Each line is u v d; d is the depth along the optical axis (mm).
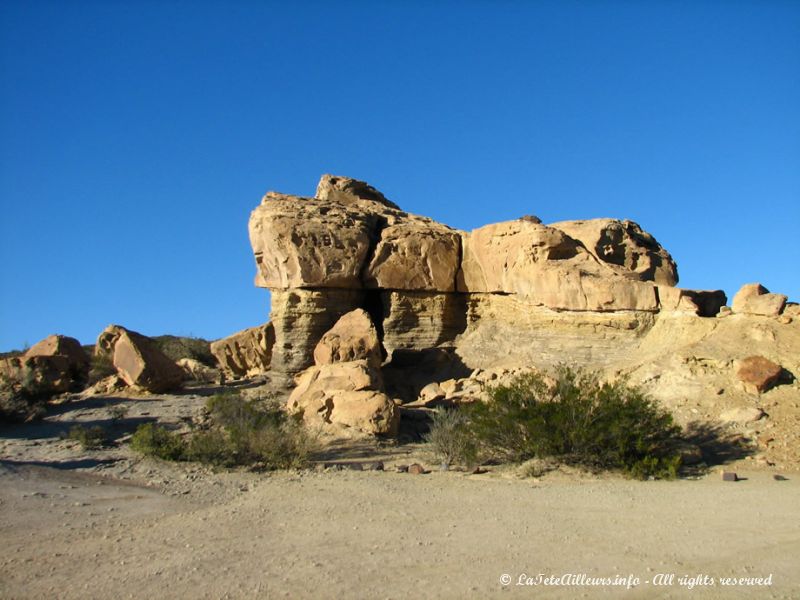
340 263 28234
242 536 10000
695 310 22328
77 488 13508
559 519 10836
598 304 24047
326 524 10633
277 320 28766
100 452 17719
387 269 28891
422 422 22219
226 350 32219
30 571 8461
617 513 11234
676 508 11578
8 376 23781
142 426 18281
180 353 37219
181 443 17188
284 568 8484
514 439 16734
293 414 20719
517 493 12984
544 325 25734
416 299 29391
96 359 31031
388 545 9414
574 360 24391
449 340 29047
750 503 11906
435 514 11234
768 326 20688
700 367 20047
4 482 13500
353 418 20109
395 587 7812
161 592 7730
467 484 14031
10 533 10203
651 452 15820
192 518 11164
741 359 19812
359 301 29688
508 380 24234
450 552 9055
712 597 7551
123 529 10469
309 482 14219
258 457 16688
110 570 8484
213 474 15266
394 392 26438
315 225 28297
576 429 15688
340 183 33875
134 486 13977
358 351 24953
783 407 18078
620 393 16641
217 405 21125
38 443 18828
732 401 18719
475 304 29219
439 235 29594
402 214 32688
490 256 28438
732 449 16906
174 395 25703
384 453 18219
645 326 23547
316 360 25578
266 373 29469
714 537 9727
